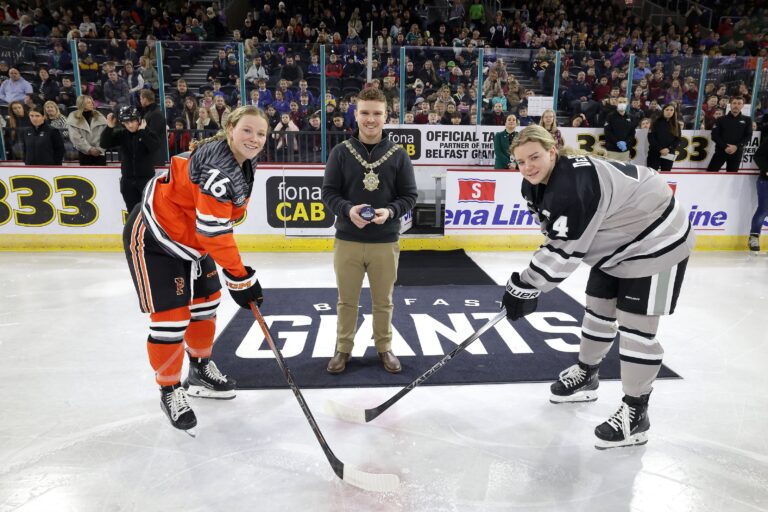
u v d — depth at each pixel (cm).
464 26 1270
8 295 443
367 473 208
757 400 282
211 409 270
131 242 238
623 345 237
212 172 217
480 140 821
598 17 1450
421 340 356
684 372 315
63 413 265
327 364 320
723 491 211
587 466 226
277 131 759
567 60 803
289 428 253
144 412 267
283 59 753
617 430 238
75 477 216
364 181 291
